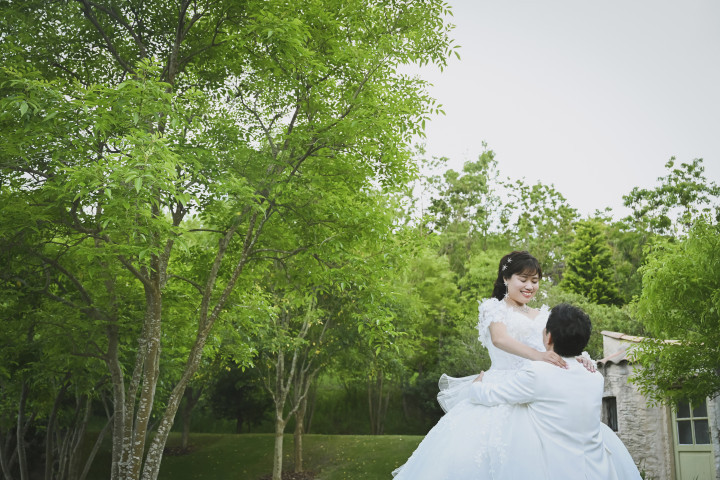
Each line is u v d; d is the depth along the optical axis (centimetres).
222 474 2162
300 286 1176
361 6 1030
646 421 1351
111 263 957
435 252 3281
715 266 999
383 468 2053
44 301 1104
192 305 1156
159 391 1557
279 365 1884
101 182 651
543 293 2859
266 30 827
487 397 258
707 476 1230
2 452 1509
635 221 3838
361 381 2952
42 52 966
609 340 1504
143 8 1030
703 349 1043
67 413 1669
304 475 2073
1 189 851
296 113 1047
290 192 928
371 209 984
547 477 233
